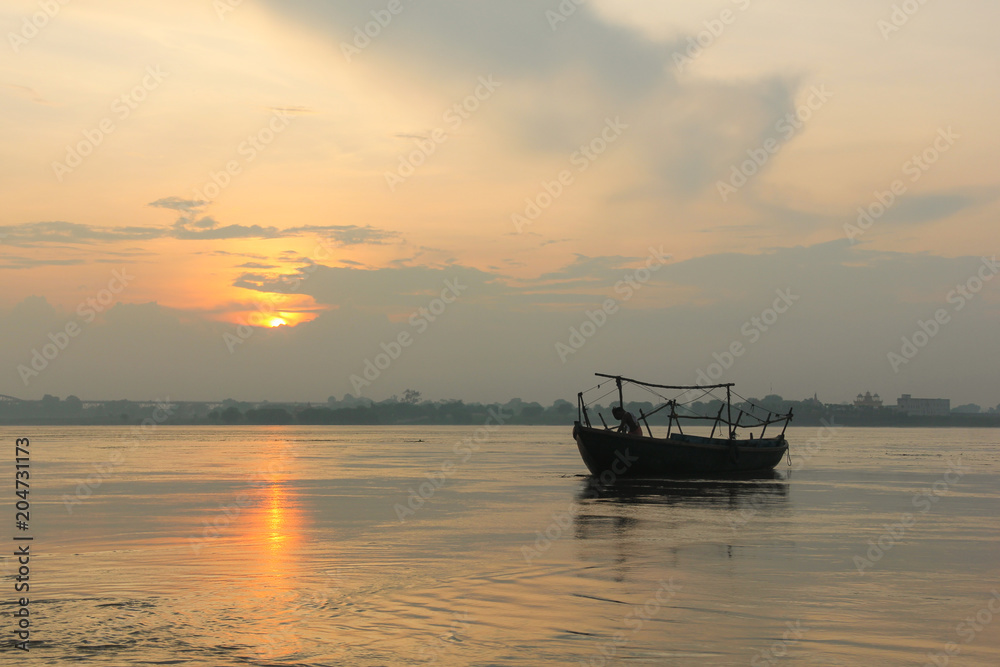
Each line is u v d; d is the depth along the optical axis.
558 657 12.24
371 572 18.17
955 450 94.38
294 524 26.25
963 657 12.38
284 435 187.88
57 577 17.62
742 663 12.05
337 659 12.07
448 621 14.08
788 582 17.22
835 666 11.95
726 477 47.06
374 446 109.00
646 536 23.44
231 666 11.73
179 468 57.03
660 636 13.27
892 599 15.77
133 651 12.34
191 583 17.00
